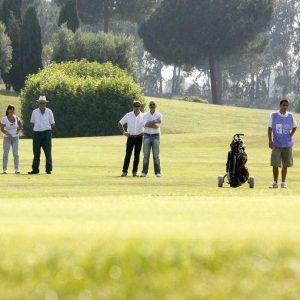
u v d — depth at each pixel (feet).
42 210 92.84
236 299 54.90
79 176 242.37
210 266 61.05
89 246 64.13
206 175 254.06
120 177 239.30
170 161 335.88
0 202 113.91
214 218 82.07
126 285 57.21
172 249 63.82
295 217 83.46
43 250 63.21
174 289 56.59
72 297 55.06
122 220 79.25
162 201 114.62
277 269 60.29
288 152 201.46
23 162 312.71
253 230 70.74
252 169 287.89
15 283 57.41
